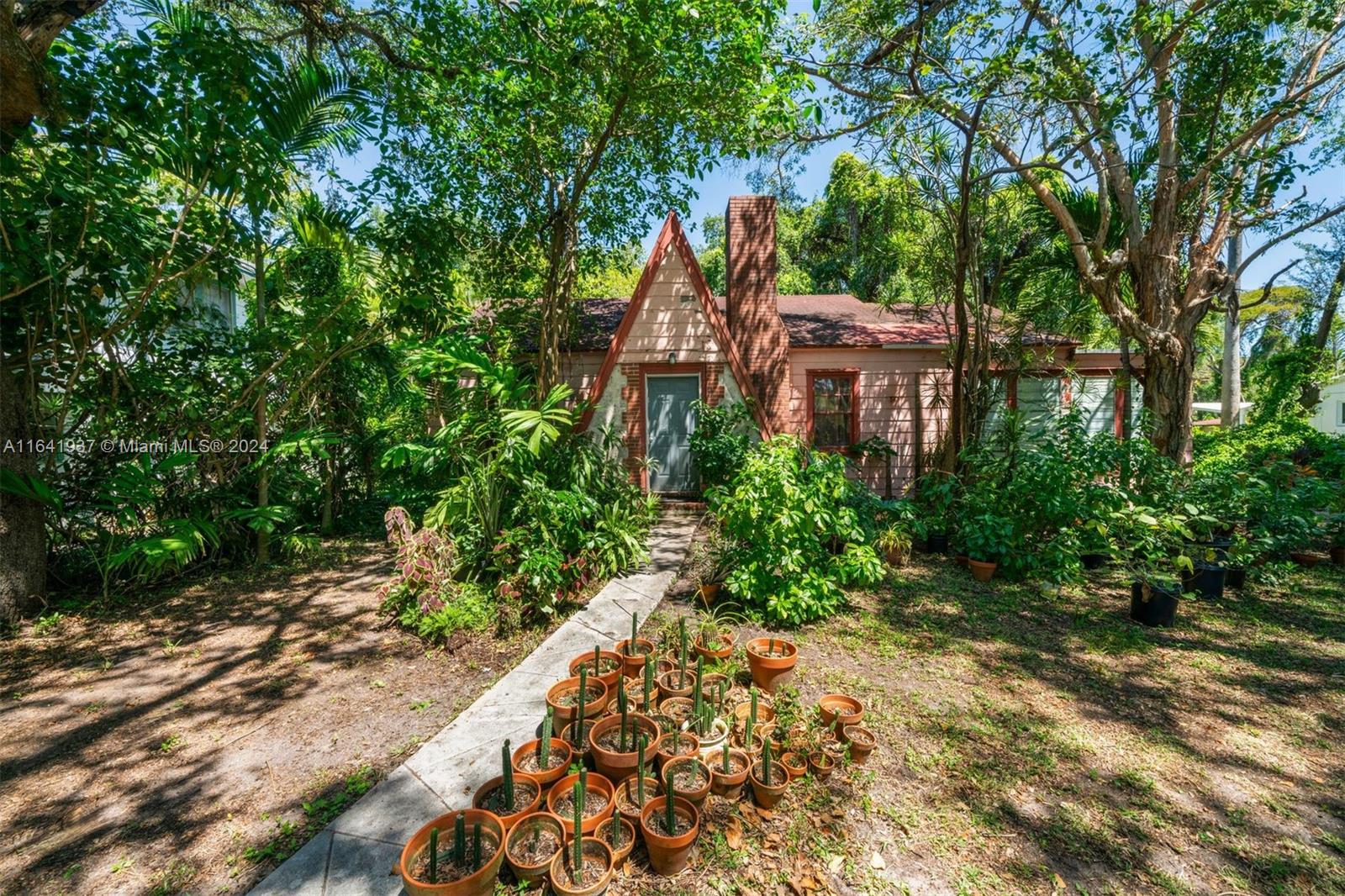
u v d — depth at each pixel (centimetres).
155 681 392
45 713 352
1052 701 364
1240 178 814
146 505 581
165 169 526
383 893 214
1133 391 1159
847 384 1155
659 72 627
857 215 1788
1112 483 669
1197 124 771
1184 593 498
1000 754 307
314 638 462
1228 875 231
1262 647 445
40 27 439
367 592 574
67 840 249
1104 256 847
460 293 970
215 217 588
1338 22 764
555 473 648
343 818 253
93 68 480
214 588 584
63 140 474
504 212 890
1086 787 283
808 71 812
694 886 221
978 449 802
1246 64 664
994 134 771
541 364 855
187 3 628
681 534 790
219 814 264
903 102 750
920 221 989
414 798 266
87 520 562
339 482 873
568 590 518
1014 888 223
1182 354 865
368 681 391
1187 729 334
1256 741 322
